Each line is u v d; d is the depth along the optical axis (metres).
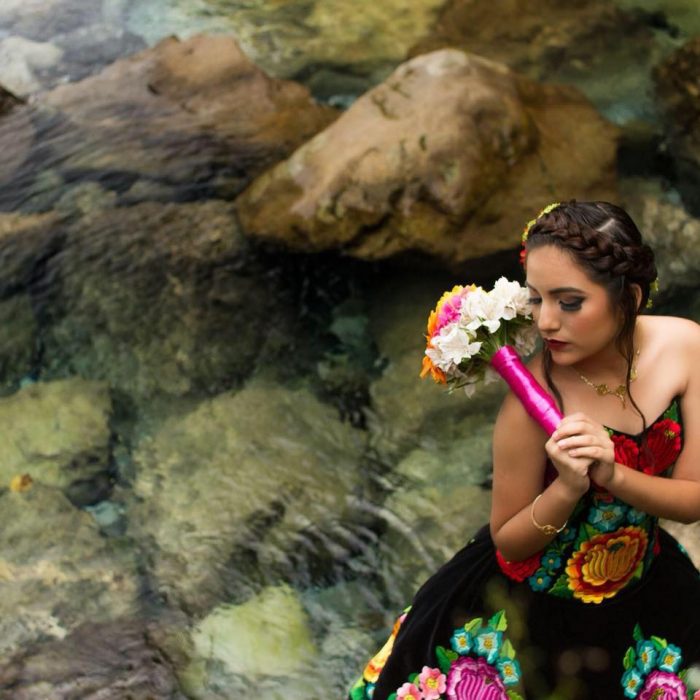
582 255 1.99
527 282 2.09
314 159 4.76
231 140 5.39
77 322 4.54
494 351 2.17
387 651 2.55
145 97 5.70
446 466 3.88
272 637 3.32
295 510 3.74
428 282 4.61
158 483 3.87
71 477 3.89
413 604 2.48
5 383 4.30
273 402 4.18
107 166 5.26
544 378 2.21
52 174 5.23
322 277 4.68
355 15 6.54
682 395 2.22
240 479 3.86
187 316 4.54
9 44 6.23
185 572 3.53
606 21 6.31
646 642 2.34
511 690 2.32
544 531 2.13
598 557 2.23
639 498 2.11
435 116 4.71
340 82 6.00
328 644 3.30
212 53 5.87
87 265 4.77
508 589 2.33
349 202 4.56
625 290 2.04
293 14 6.58
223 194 5.08
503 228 4.59
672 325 2.24
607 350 2.16
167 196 5.07
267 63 6.16
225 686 3.17
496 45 6.23
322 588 3.47
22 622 3.38
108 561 3.58
